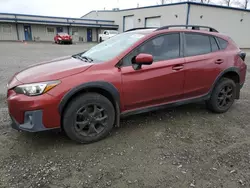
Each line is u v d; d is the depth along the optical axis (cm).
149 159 264
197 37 373
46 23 3309
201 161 262
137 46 315
